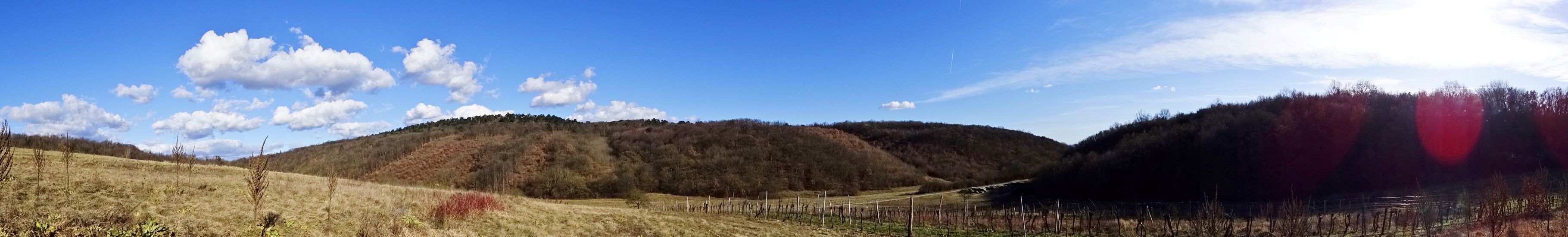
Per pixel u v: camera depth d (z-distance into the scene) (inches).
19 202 556.7
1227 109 2111.2
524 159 2746.1
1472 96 1572.3
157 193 682.8
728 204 1812.3
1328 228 861.2
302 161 2982.3
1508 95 1593.3
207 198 692.1
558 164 2684.5
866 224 1121.4
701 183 2512.3
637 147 3070.9
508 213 861.8
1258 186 1603.1
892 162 3191.4
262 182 616.1
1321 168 1569.9
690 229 984.9
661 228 961.5
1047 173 2206.0
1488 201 735.1
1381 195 1339.8
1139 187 1850.4
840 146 3225.9
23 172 709.9
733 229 1026.1
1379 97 1831.9
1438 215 876.0
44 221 492.7
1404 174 1494.8
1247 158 1659.7
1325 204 1231.5
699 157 2883.9
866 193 2566.4
